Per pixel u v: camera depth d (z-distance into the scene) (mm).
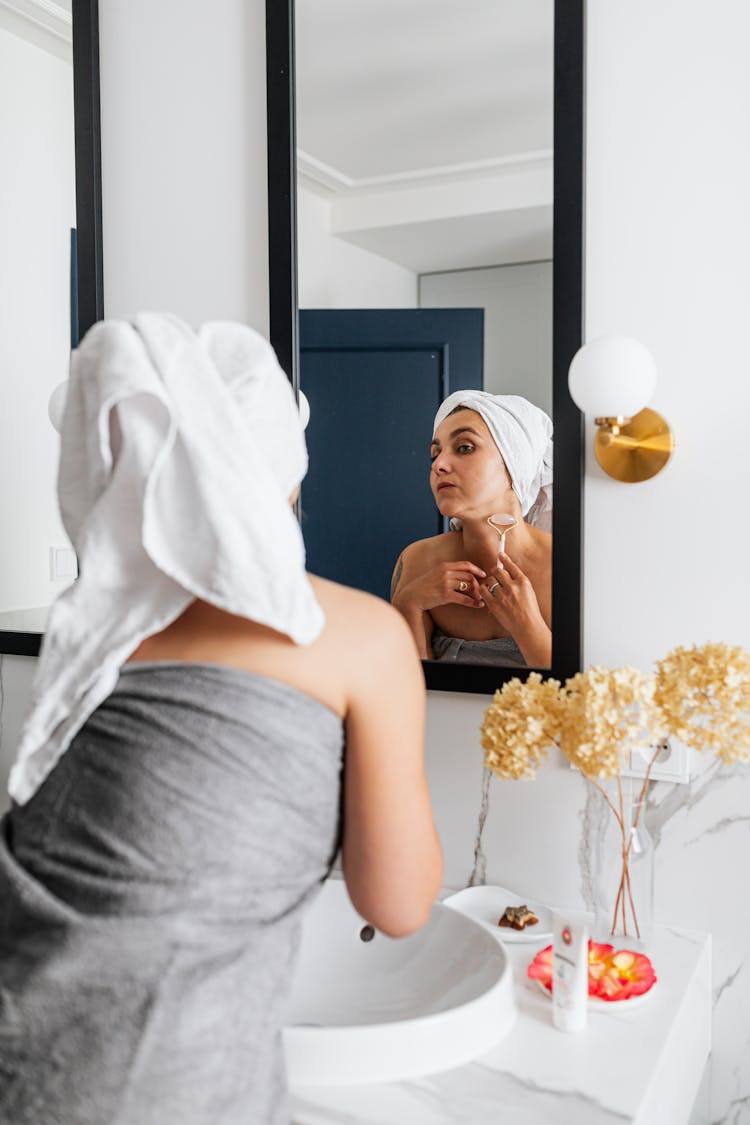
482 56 1356
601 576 1359
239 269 1571
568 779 1396
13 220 1708
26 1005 797
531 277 1340
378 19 1414
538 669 1370
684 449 1303
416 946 1216
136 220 1636
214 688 854
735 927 1315
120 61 1627
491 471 1375
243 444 822
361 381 1450
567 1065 1012
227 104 1562
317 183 1468
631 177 1310
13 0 1652
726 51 1255
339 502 1473
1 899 845
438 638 1426
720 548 1294
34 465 1712
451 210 1383
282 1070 868
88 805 842
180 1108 787
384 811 922
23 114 1679
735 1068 1330
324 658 884
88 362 858
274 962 858
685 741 1112
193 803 823
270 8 1471
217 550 806
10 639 1749
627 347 1194
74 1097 782
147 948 796
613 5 1304
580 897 1398
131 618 854
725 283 1272
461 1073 1000
